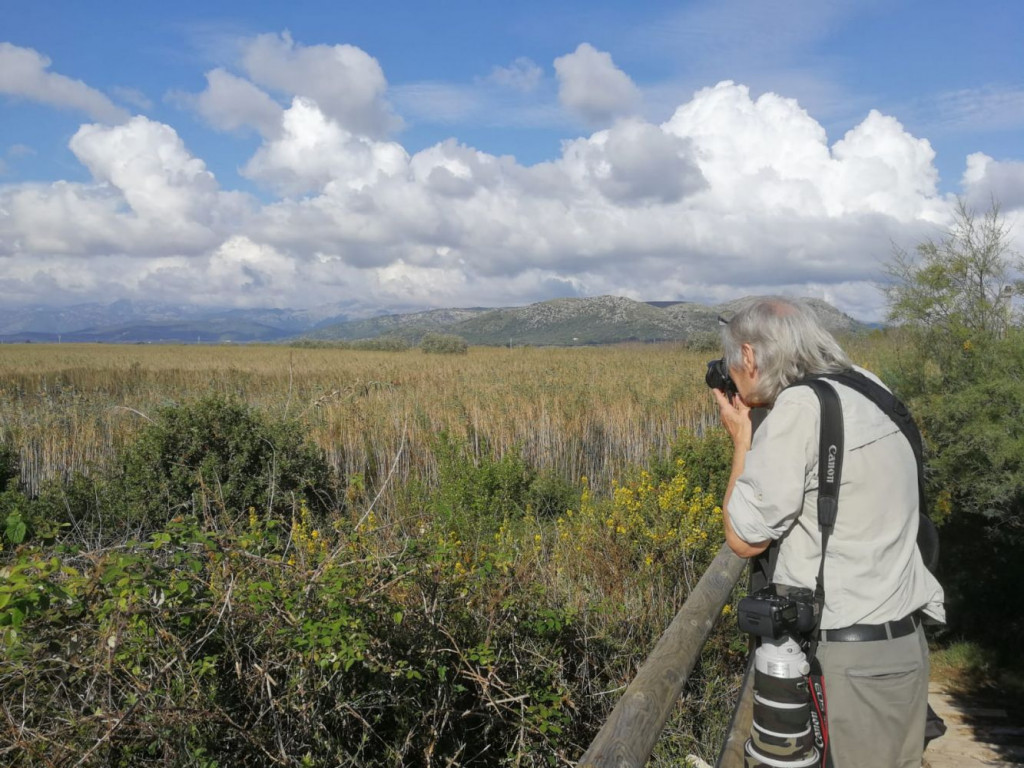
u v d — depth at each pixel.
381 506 7.63
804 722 2.10
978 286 8.59
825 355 2.31
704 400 15.77
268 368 37.41
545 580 5.31
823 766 2.16
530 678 4.22
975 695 6.58
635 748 2.22
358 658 3.20
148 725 2.84
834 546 2.14
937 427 8.05
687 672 2.79
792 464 2.11
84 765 2.80
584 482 10.55
